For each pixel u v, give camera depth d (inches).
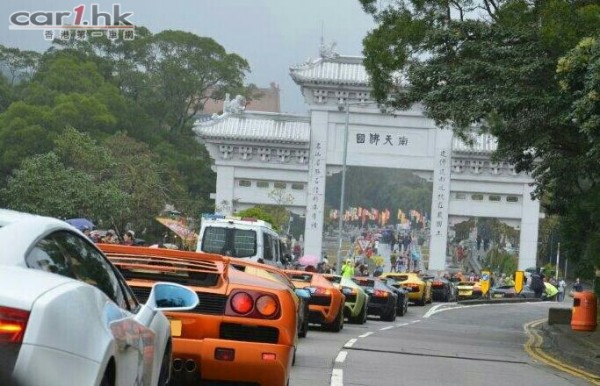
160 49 5797.2
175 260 414.0
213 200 5014.8
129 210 2901.1
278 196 3865.7
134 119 4884.4
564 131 1245.7
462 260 5536.4
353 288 1296.8
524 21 1211.2
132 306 300.2
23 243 228.4
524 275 3459.6
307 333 1024.2
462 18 1320.1
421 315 1898.4
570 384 701.9
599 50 928.9
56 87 4606.3
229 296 397.4
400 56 1353.3
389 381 633.0
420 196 7564.0
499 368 788.0
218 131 3853.3
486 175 3818.9
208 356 391.5
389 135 3831.2
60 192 2765.7
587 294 1321.4
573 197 1411.2
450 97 1214.9
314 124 3843.5
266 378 397.1
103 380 225.3
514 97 1159.0
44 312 199.5
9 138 3814.0
